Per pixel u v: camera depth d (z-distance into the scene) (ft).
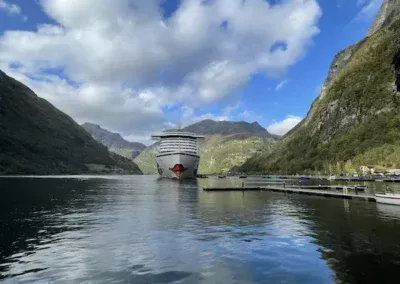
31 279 43.83
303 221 86.99
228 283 41.22
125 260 51.85
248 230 74.84
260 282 41.39
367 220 87.35
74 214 105.50
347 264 47.85
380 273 43.78
